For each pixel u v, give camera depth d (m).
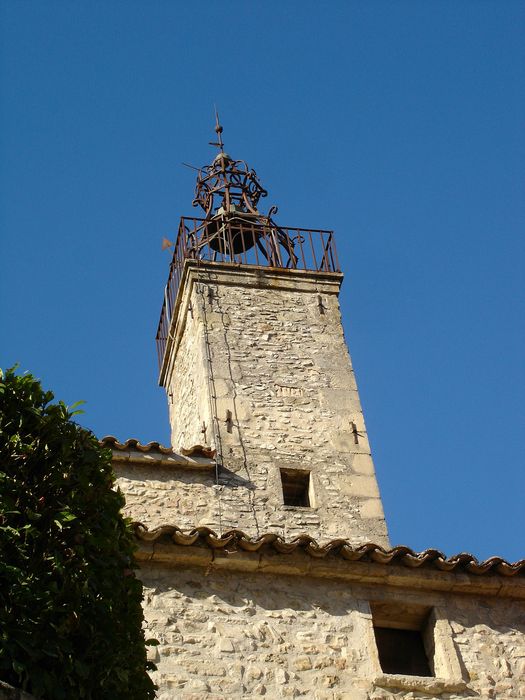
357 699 12.62
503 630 13.59
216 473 16.02
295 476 16.52
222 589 13.23
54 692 8.62
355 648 13.04
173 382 19.80
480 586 13.73
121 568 9.85
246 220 20.50
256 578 13.41
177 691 12.29
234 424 16.84
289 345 18.23
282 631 13.03
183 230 19.78
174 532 13.07
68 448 9.90
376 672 12.87
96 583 9.41
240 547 13.28
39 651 8.67
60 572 9.10
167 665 12.48
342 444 16.97
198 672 12.49
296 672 12.73
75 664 8.82
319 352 18.25
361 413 17.47
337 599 13.43
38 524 9.38
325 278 19.42
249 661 12.71
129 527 10.64
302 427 17.08
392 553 13.50
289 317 18.69
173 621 12.84
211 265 19.06
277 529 15.60
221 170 21.28
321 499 16.17
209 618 12.96
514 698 13.00
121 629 9.53
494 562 13.67
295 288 19.14
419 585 13.66
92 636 9.12
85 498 9.84
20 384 10.05
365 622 13.27
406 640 13.71
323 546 13.41
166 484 15.67
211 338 18.02
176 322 19.56
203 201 21.08
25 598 8.82
